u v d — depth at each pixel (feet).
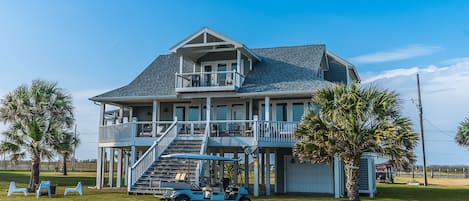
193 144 67.15
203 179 52.11
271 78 77.56
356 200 46.52
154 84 83.20
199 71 83.25
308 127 48.49
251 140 66.28
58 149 66.28
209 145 67.77
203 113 81.92
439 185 116.26
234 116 79.97
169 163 62.59
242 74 77.56
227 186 52.80
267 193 69.87
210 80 76.95
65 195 60.44
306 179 74.74
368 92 47.16
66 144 67.41
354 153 46.68
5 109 65.72
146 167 62.13
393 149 44.98
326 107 48.52
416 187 101.50
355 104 46.19
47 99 67.51
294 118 75.72
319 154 47.34
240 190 49.19
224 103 80.89
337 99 47.70
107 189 74.18
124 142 72.59
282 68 80.53
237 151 81.05
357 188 46.75
